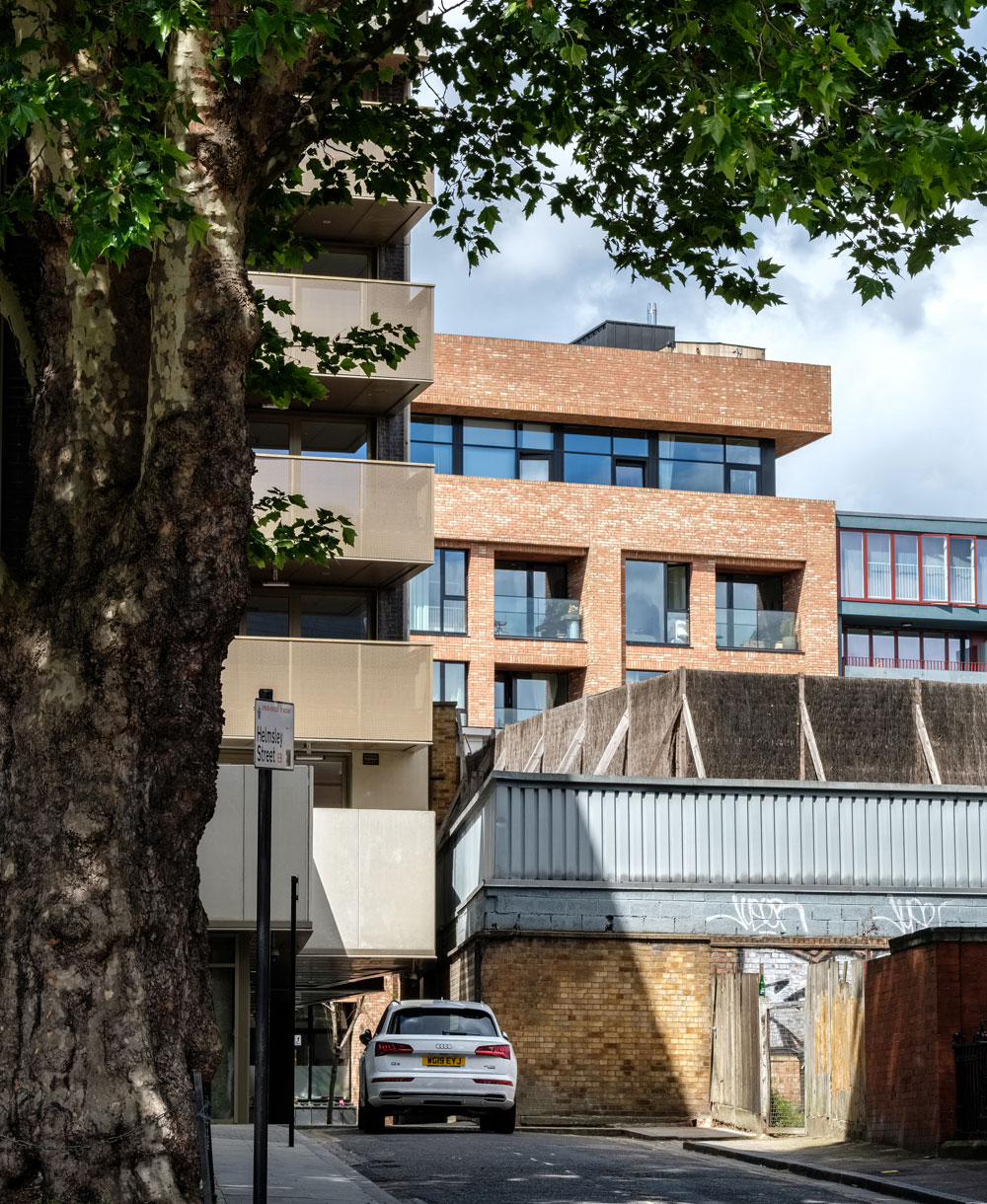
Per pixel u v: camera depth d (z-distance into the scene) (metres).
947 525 66.38
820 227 17.20
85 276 12.26
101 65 12.36
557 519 56.03
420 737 30.27
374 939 29.23
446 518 55.12
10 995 11.18
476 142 19.44
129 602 11.65
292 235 19.20
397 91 32.88
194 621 11.77
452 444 56.75
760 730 32.97
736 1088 25.80
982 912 29.72
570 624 56.25
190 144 11.95
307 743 30.91
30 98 10.96
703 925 28.66
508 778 28.59
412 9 15.40
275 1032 33.47
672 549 56.81
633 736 34.25
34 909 11.28
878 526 66.00
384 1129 22.20
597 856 28.75
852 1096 20.91
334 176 19.28
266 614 32.59
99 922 11.26
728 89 12.34
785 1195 14.98
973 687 33.97
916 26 16.45
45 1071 11.00
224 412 11.94
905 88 16.86
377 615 32.78
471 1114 22.72
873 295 17.59
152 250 12.10
